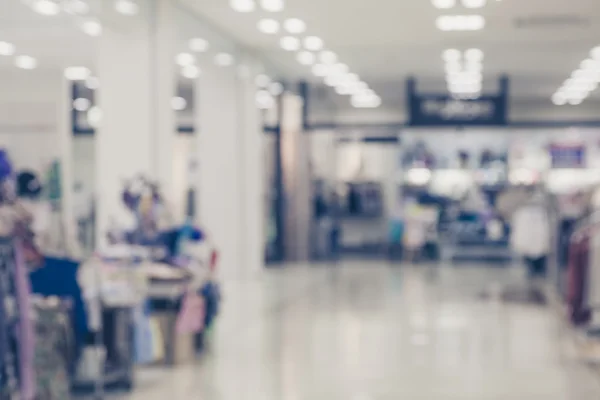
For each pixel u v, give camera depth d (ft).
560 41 45.52
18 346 17.22
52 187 39.06
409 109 56.70
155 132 34.24
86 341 21.29
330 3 36.96
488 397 21.36
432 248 65.77
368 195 70.38
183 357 25.91
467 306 38.55
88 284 22.24
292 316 35.40
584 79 58.44
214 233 48.32
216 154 48.42
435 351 27.63
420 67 53.72
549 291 44.27
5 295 16.92
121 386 22.31
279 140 60.95
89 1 30.14
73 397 21.27
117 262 22.82
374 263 63.16
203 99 48.37
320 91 64.44
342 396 21.48
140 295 22.95
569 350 27.91
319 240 64.54
